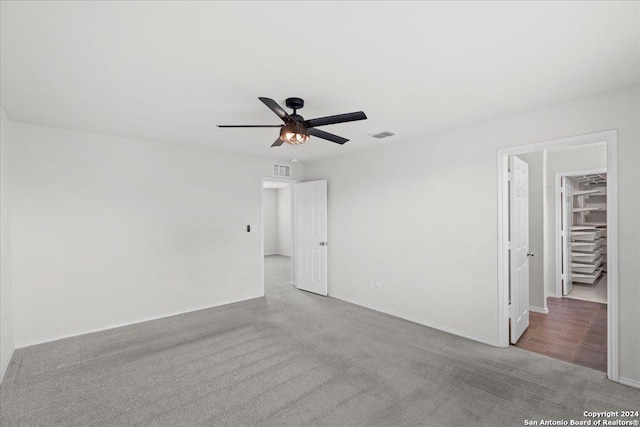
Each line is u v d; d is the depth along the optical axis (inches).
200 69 83.4
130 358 117.0
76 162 141.3
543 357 117.0
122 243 153.3
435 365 110.7
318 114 120.2
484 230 130.2
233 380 101.3
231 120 127.3
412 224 157.1
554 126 110.8
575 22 63.6
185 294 173.0
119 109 114.0
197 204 177.9
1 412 85.6
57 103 107.7
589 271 224.8
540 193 168.1
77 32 65.9
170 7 57.9
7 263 117.6
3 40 68.6
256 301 193.8
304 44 71.6
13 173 126.4
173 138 156.5
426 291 151.3
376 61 79.7
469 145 134.6
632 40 70.1
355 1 56.5
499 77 89.2
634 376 95.7
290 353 120.6
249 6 57.9
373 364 111.7
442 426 79.4
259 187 204.7
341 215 197.3
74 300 140.0
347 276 193.3
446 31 66.8
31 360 115.6
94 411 85.9
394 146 165.6
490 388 96.2
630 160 95.4
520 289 137.0
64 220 138.1
